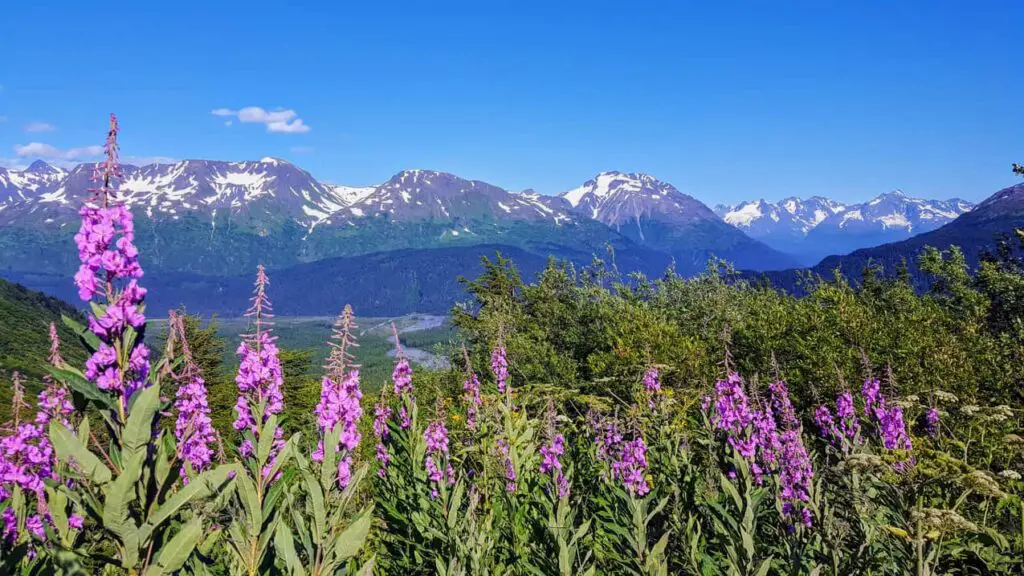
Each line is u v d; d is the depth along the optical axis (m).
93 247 2.29
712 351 19.28
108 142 2.37
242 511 2.75
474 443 7.22
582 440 8.55
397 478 6.32
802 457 5.89
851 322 16.70
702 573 5.03
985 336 16.30
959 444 6.98
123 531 2.07
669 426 7.93
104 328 2.24
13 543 3.19
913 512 4.27
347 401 4.43
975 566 5.20
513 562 5.30
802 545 5.17
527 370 22.14
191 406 4.29
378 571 5.61
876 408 8.00
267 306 3.82
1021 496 5.13
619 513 5.50
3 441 3.86
